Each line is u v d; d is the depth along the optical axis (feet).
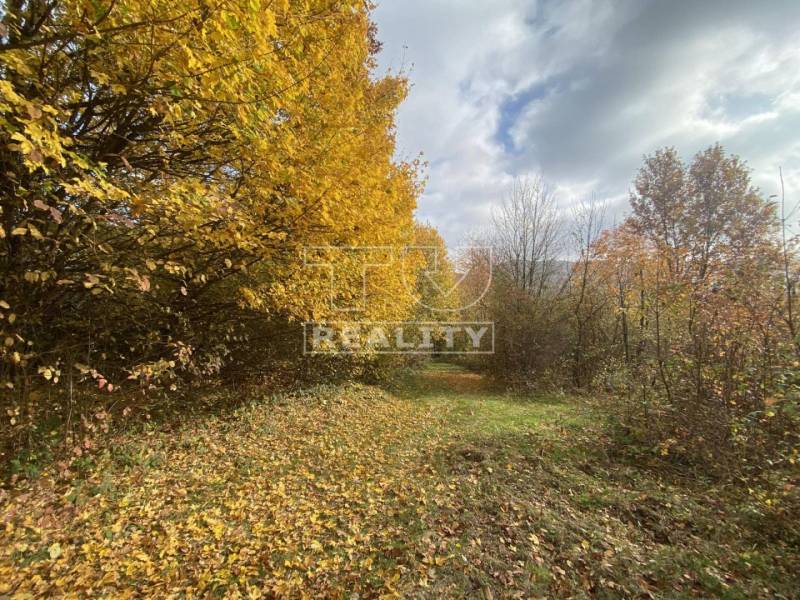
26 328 13.04
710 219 32.71
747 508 11.44
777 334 13.96
